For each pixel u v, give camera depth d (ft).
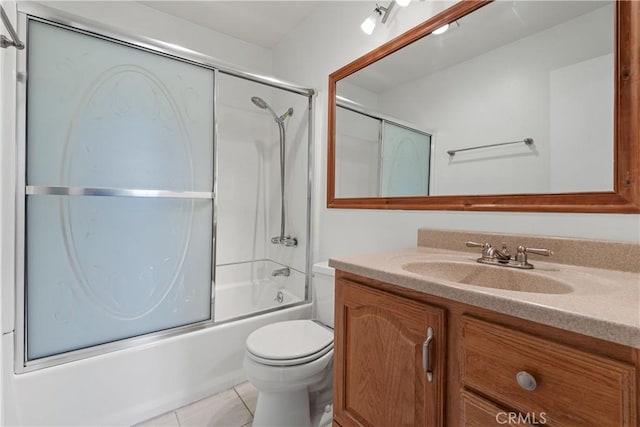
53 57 3.83
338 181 5.91
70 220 4.00
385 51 4.93
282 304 6.70
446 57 4.16
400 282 2.48
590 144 2.95
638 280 2.39
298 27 7.26
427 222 4.39
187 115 4.94
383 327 2.67
